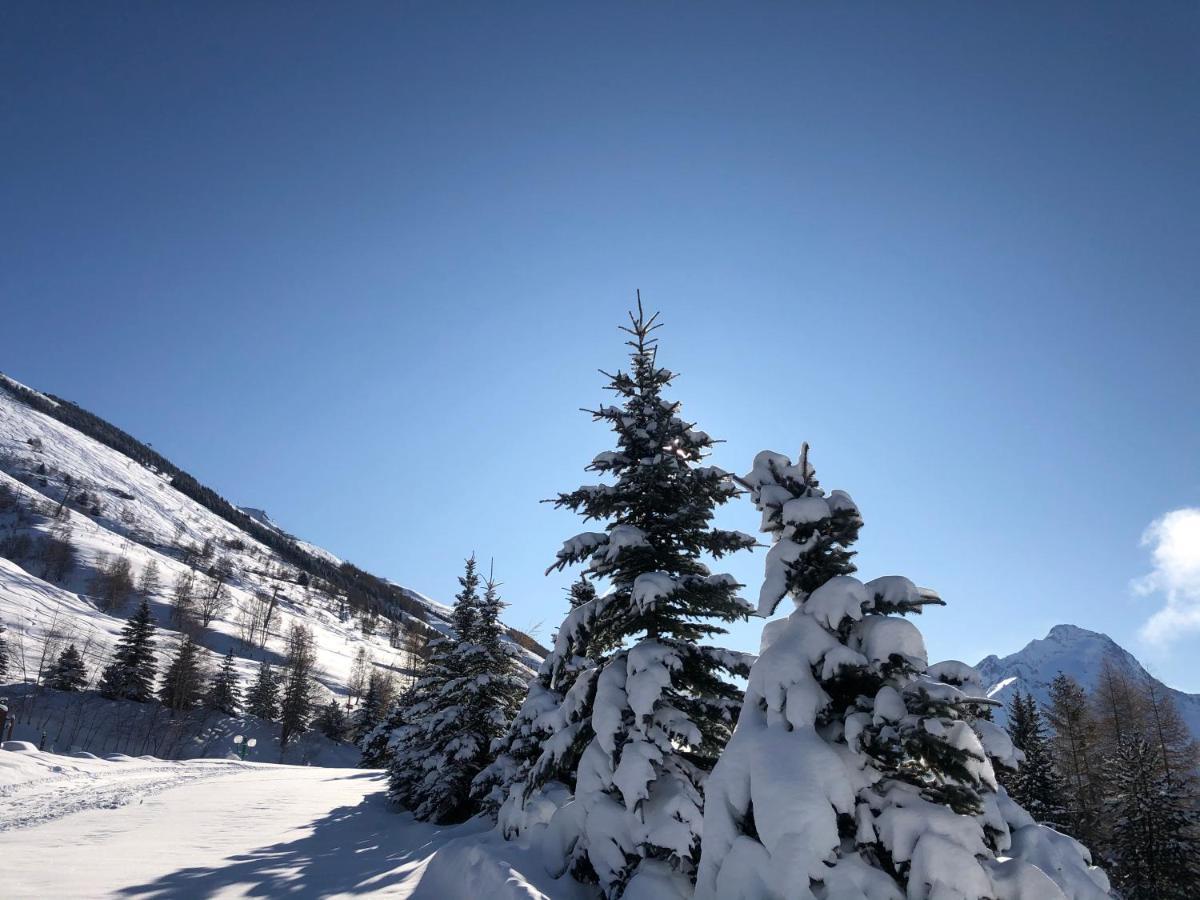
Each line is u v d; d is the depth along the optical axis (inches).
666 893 334.0
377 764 1798.7
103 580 4815.5
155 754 2512.3
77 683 2792.8
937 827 282.8
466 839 458.3
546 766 427.5
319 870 477.4
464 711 816.3
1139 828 1182.9
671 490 467.8
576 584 649.0
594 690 446.0
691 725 396.5
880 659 320.2
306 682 3307.1
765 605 351.6
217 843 571.5
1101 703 1814.7
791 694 317.7
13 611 3518.7
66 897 351.9
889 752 303.6
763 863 280.8
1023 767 1262.3
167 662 3472.0
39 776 922.7
